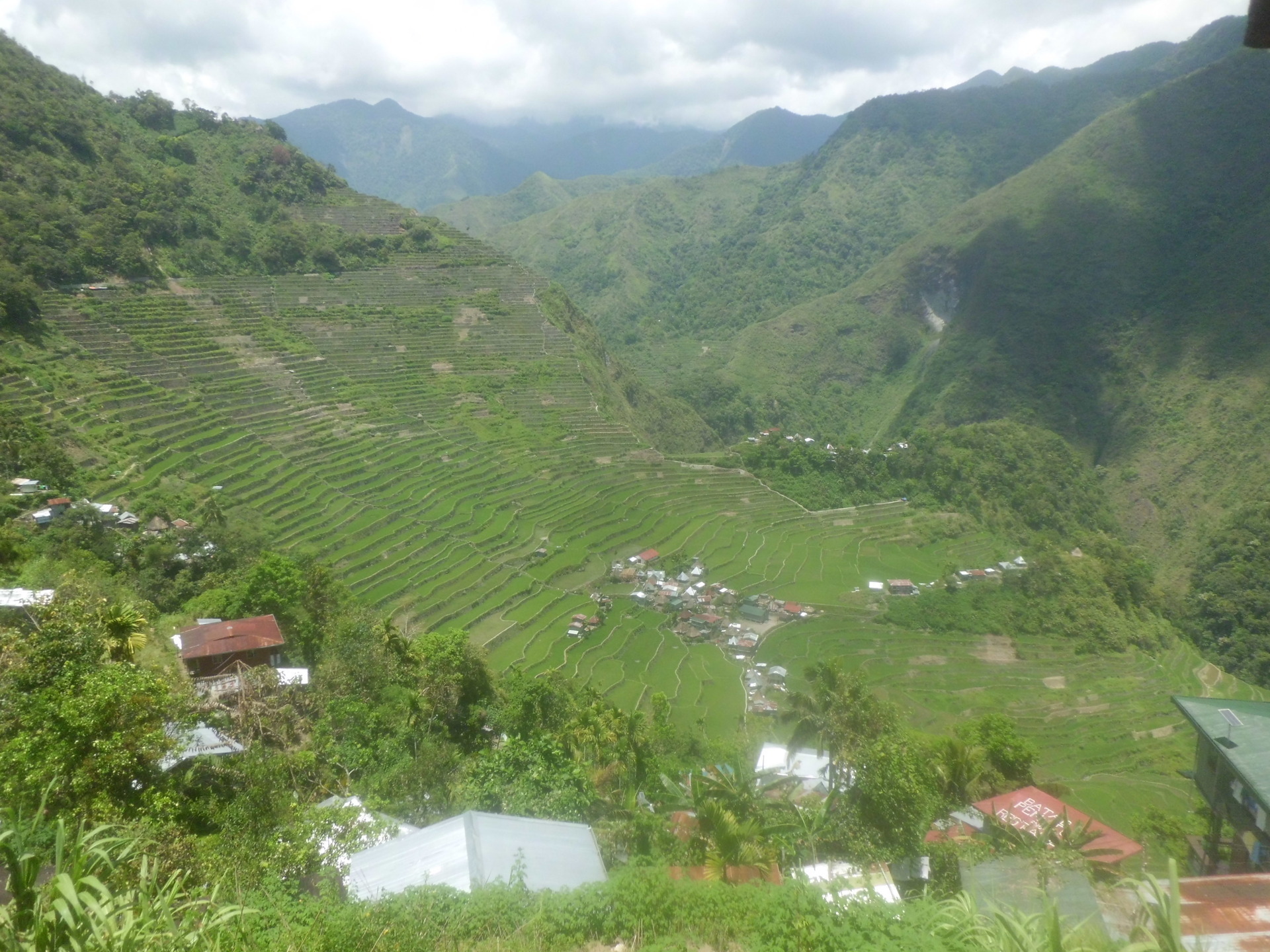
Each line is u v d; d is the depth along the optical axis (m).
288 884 11.10
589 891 9.80
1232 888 6.37
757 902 9.43
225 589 36.50
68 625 17.47
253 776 16.05
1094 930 6.65
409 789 19.80
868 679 56.31
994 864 10.77
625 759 24.61
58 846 6.37
